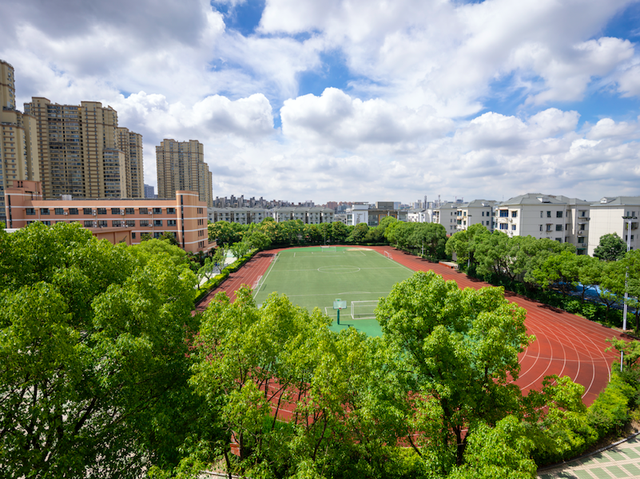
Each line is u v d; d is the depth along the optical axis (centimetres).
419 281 1681
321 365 1195
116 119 13600
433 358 1373
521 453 1070
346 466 1520
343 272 6894
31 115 11300
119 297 1347
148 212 6819
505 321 1373
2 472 1059
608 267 3556
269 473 1230
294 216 16575
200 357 1559
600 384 2623
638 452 1877
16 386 1106
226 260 8356
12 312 1051
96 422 1397
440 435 1438
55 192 12925
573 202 7562
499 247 5159
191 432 1441
